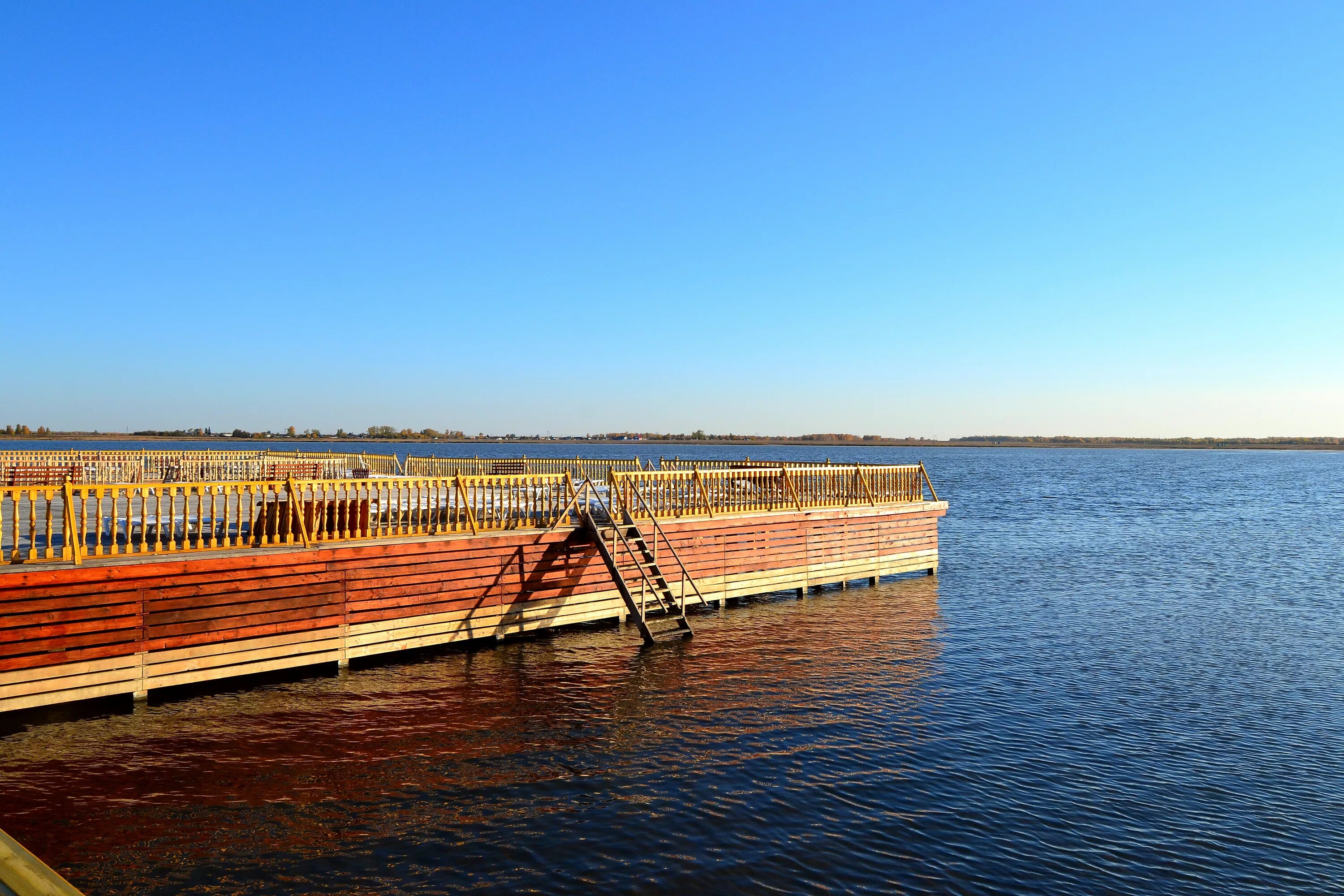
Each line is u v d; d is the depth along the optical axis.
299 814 10.12
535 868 8.97
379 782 11.06
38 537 18.11
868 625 21.02
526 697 14.71
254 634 14.37
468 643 18.02
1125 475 127.50
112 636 13.01
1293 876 9.13
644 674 16.23
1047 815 10.50
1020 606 24.08
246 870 8.79
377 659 16.59
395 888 8.52
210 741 12.27
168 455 31.45
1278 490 88.31
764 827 10.02
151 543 16.64
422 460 35.50
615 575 18.31
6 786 10.60
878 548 26.41
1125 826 10.23
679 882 8.76
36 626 12.34
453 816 10.15
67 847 9.16
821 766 11.94
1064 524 49.47
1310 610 24.02
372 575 15.80
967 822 10.27
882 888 8.73
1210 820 10.42
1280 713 14.60
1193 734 13.48
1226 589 27.55
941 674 16.80
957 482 103.19
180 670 13.64
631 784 11.20
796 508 24.20
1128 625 21.80
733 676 16.22
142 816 9.94
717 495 23.05
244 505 26.39
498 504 24.12
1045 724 13.88
